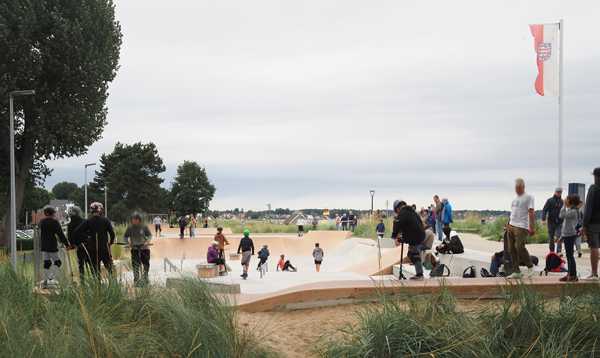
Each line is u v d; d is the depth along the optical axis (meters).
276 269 19.50
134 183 57.69
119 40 28.17
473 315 4.45
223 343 3.84
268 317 5.71
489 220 23.34
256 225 40.12
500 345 3.97
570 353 3.78
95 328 3.71
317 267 19.16
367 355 3.80
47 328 3.82
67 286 4.98
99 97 26.80
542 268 8.52
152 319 4.31
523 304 4.31
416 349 3.78
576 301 4.71
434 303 4.46
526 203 7.21
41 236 7.38
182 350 3.74
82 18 24.53
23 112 25.41
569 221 6.52
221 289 6.40
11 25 22.66
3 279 5.28
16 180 25.66
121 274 5.34
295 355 4.35
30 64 22.78
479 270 9.52
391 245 19.78
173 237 29.53
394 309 4.46
